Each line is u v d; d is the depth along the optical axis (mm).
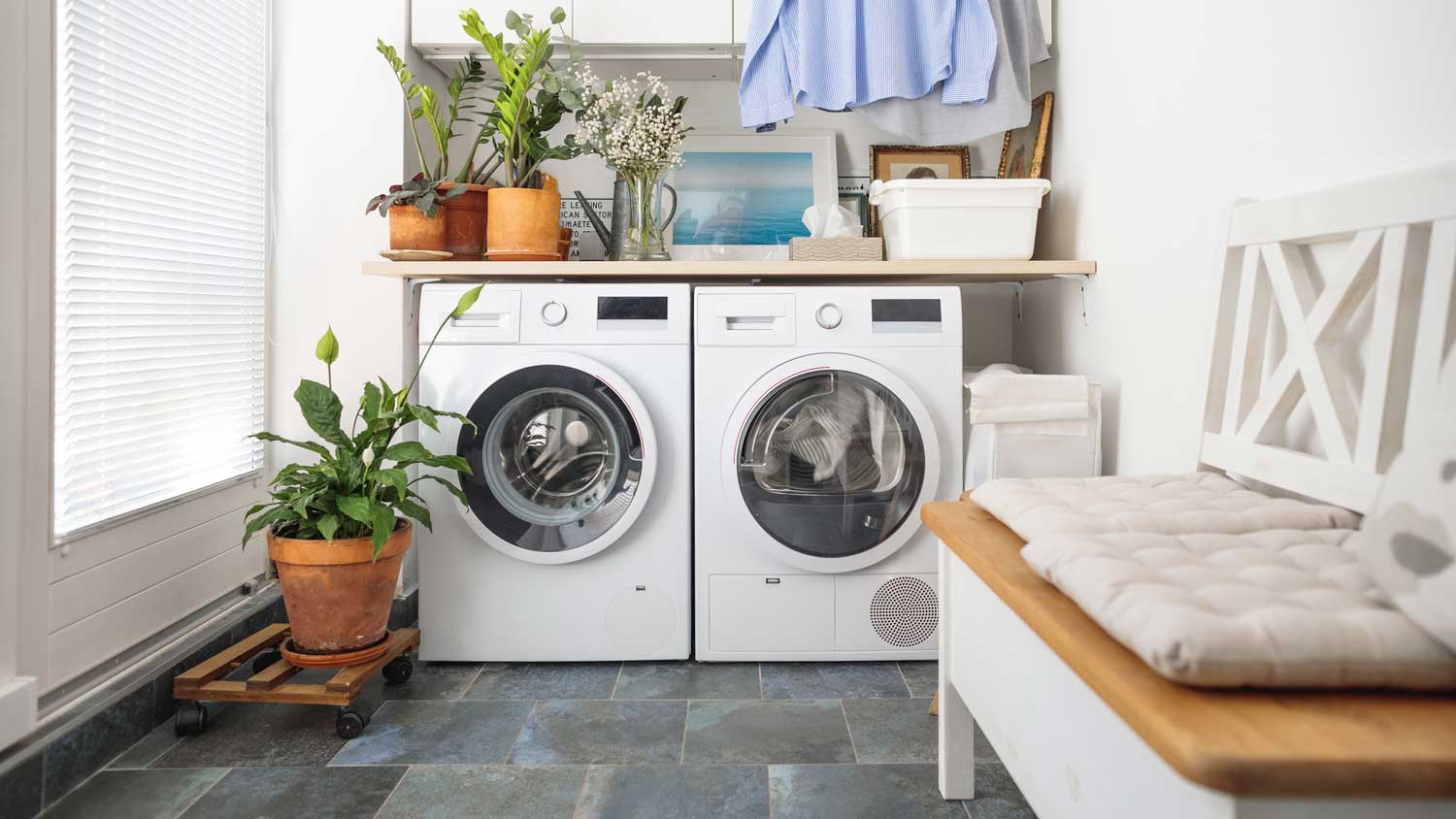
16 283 1458
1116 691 727
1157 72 1828
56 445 1597
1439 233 968
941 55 2197
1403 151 1146
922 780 1583
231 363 2225
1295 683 692
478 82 2525
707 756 1682
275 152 2420
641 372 2133
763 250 2715
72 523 1634
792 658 2156
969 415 2047
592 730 1800
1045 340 2518
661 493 2143
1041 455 1971
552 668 2156
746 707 1907
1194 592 812
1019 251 2207
